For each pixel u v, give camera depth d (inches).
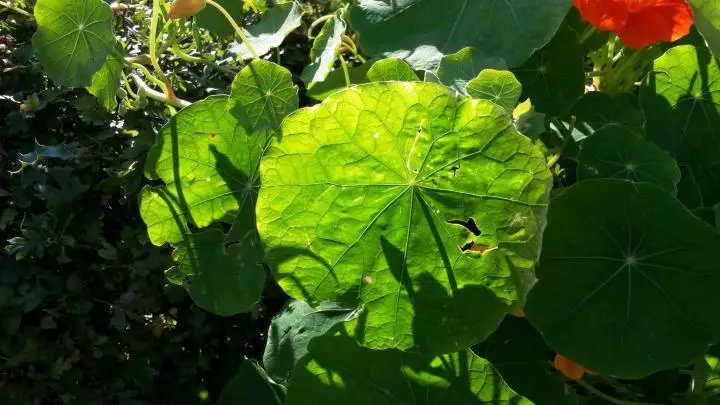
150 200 11.0
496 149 8.7
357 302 9.6
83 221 14.4
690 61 12.7
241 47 12.5
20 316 13.8
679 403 12.5
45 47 10.8
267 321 16.8
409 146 8.8
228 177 11.1
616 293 10.5
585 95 13.3
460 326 9.7
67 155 13.8
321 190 9.0
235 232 11.1
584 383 12.5
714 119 13.0
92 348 14.4
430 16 12.1
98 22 10.5
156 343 15.4
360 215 9.2
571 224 10.4
